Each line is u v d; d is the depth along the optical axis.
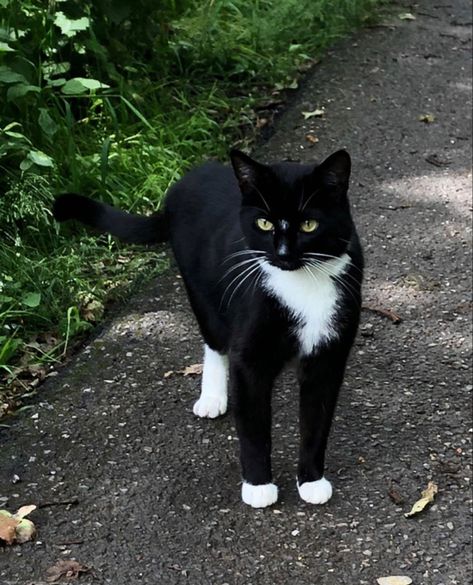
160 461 1.54
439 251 1.97
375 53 2.70
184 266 1.57
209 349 1.61
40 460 1.54
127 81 2.21
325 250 1.41
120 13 2.18
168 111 2.23
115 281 1.85
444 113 2.40
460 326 1.80
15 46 1.96
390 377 1.69
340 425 1.61
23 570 1.39
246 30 2.51
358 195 2.11
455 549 1.44
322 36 2.73
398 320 1.80
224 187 1.55
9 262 1.78
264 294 1.42
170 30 2.38
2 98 1.93
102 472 1.52
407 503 1.50
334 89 2.47
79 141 2.04
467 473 1.54
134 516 1.46
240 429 1.47
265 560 1.41
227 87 2.39
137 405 1.63
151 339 1.75
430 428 1.61
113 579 1.38
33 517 1.45
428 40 2.81
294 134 2.28
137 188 2.01
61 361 1.70
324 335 1.44
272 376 1.46
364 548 1.43
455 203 2.09
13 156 1.88
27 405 1.62
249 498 1.48
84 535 1.43
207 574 1.39
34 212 1.82
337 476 1.53
